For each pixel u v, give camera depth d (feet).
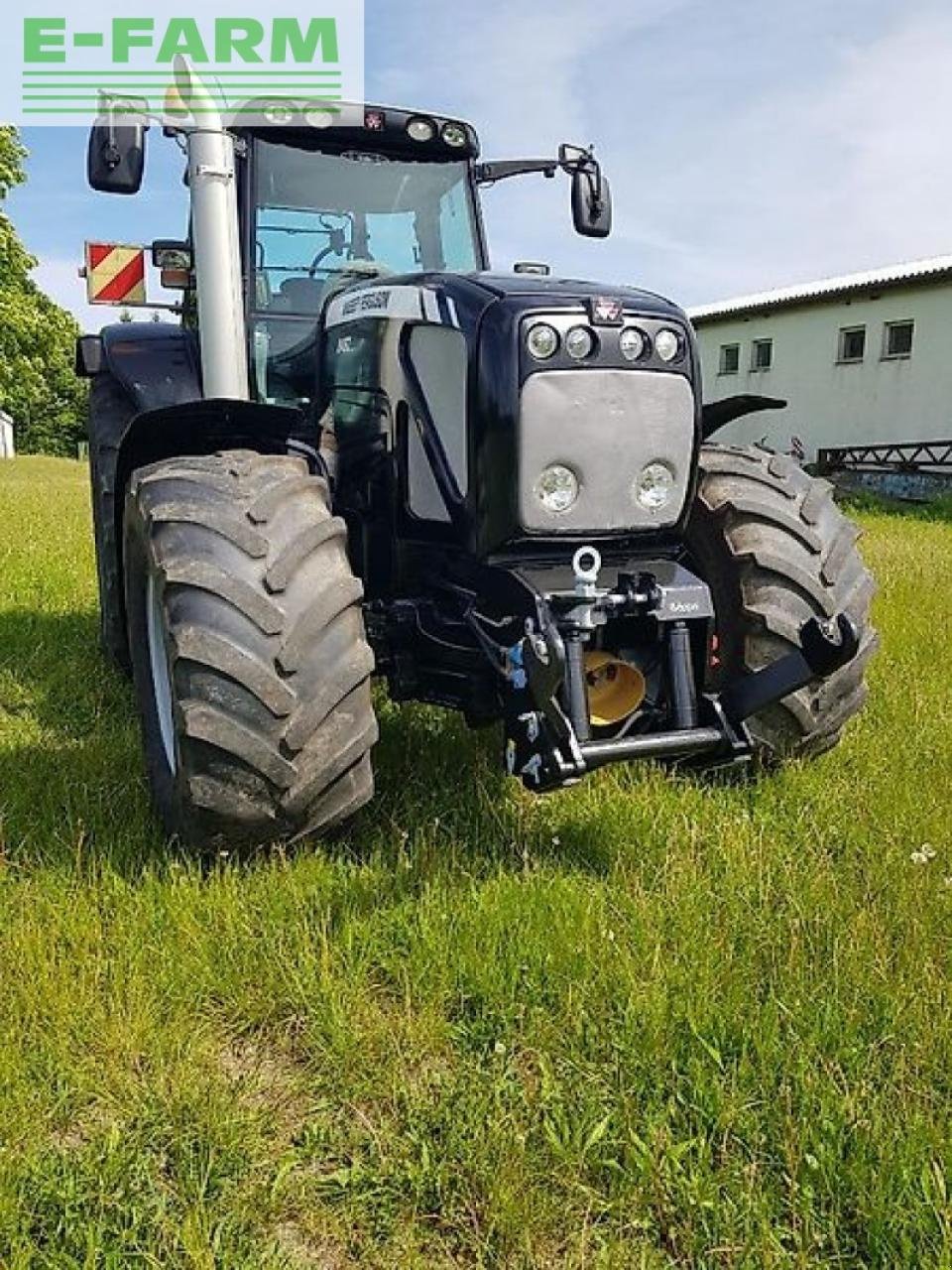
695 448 9.46
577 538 9.06
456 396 9.47
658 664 9.32
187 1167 6.04
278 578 8.64
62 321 107.34
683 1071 6.82
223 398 10.19
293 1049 7.22
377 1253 5.65
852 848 9.74
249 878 8.82
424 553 10.54
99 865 9.01
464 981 7.68
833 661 8.58
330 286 12.80
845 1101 6.31
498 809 10.41
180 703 8.52
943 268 64.69
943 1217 5.52
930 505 59.21
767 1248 5.50
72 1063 6.81
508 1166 5.97
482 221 14.03
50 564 24.82
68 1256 5.43
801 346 76.48
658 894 8.75
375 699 13.52
